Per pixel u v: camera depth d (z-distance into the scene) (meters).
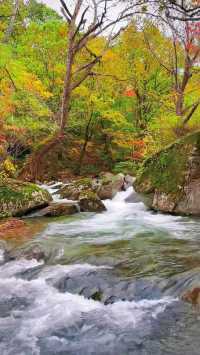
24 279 6.89
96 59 14.43
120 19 13.30
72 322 5.38
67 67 13.63
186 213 11.52
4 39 18.05
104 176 17.89
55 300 6.04
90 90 20.73
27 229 9.94
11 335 5.16
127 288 5.99
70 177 23.09
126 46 20.59
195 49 18.30
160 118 17.91
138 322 5.21
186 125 16.94
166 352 4.57
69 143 25.28
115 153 25.02
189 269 6.37
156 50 21.97
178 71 23.33
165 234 9.21
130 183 14.58
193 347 4.62
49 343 4.95
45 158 23.42
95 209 12.59
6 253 8.11
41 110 14.78
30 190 12.20
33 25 21.33
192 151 11.70
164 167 12.51
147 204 12.62
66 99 14.10
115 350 4.71
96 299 5.95
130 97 24.73
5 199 11.74
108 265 6.90
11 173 16.84
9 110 13.88
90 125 25.25
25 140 18.52
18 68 13.43
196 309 5.31
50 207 11.96
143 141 19.50
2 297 6.25
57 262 7.34
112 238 8.83
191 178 11.58
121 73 21.28
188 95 19.73
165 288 5.86
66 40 20.31
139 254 7.38
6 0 22.19
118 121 22.69
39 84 15.15
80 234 9.28
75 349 4.80
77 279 6.43
